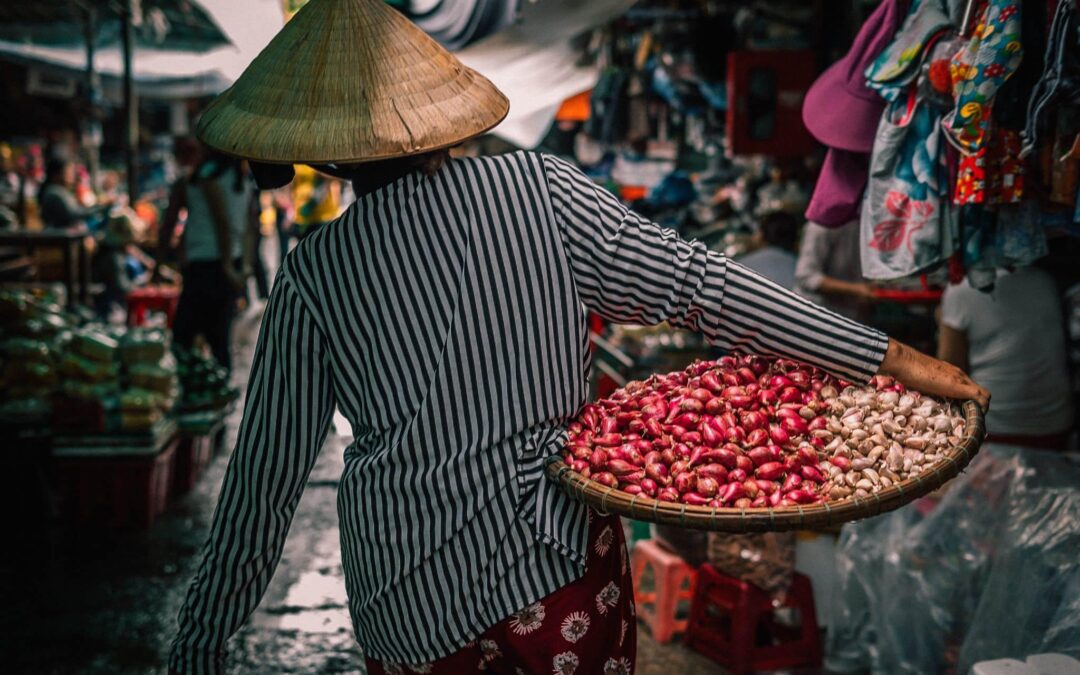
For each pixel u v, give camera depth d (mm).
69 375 5223
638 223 1883
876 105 2885
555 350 1848
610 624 1888
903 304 5066
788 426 1862
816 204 3057
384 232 1787
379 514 1812
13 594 4461
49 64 14547
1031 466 3199
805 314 1881
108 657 3902
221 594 1915
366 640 1934
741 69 5723
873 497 1700
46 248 8547
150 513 5262
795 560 3742
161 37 13406
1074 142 2420
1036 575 2934
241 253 7184
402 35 1869
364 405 1818
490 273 1798
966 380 1906
